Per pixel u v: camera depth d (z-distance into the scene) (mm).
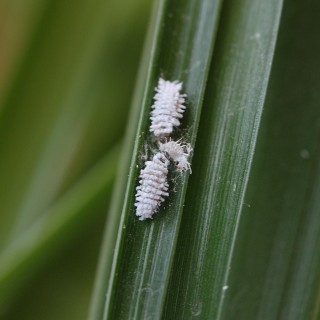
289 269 105
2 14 117
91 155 120
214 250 100
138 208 100
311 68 106
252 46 103
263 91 101
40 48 115
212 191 101
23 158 117
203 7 104
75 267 119
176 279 100
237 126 101
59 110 117
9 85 115
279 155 106
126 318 100
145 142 101
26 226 117
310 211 105
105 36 118
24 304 118
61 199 116
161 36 103
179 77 103
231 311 106
